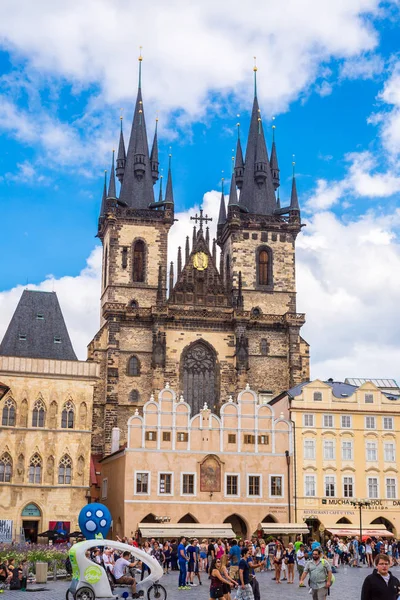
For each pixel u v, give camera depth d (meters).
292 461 109.44
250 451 108.50
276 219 155.50
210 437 107.75
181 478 105.62
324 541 106.69
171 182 154.00
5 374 105.19
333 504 109.12
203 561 78.75
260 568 77.44
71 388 107.38
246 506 106.62
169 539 95.19
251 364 145.62
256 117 166.75
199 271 149.00
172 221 150.62
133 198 155.75
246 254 153.00
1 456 103.06
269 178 161.38
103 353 141.38
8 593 51.31
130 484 104.19
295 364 145.00
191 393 141.50
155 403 107.31
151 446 105.81
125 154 162.88
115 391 137.50
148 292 147.75
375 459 112.06
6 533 101.12
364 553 88.19
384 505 110.62
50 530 93.44
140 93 164.12
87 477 105.38
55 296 127.19
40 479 103.94
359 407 113.25
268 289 152.00
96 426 137.00
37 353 121.19
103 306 150.25
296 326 146.88
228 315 144.62
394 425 113.56
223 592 37.94
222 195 168.88
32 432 104.69
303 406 111.75
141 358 140.88
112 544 45.78
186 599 48.75
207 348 143.62
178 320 143.00
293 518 107.56
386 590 21.75
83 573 44.50
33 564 66.31
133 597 45.91
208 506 105.44
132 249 149.25
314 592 34.12
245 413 109.69
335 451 111.25
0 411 104.12
